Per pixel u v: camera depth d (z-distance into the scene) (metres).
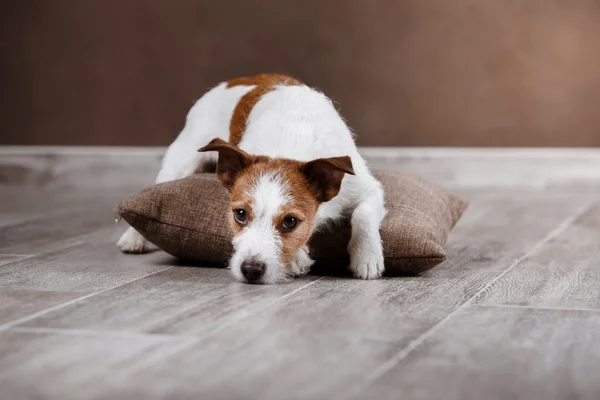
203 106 1.59
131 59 2.45
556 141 2.39
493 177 2.39
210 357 1.05
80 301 1.25
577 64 2.35
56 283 1.34
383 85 2.41
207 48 2.43
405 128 2.42
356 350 1.07
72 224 1.83
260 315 1.19
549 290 1.32
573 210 2.03
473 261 1.51
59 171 2.47
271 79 1.58
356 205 1.41
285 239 1.31
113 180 2.45
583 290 1.32
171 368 1.02
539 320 1.18
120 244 1.55
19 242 1.64
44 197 2.22
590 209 2.04
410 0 2.37
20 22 2.46
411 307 1.23
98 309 1.21
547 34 2.35
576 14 2.34
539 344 1.09
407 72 2.40
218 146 1.31
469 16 2.37
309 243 1.41
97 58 2.46
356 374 1.00
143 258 1.51
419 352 1.06
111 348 1.07
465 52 2.38
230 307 1.22
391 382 0.99
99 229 1.77
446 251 1.59
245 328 1.14
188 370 1.01
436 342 1.09
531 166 2.38
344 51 2.40
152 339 1.10
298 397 0.96
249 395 0.96
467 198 2.21
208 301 1.25
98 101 2.47
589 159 2.35
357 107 2.42
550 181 2.38
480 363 1.03
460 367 1.02
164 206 1.44
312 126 1.40
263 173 1.31
